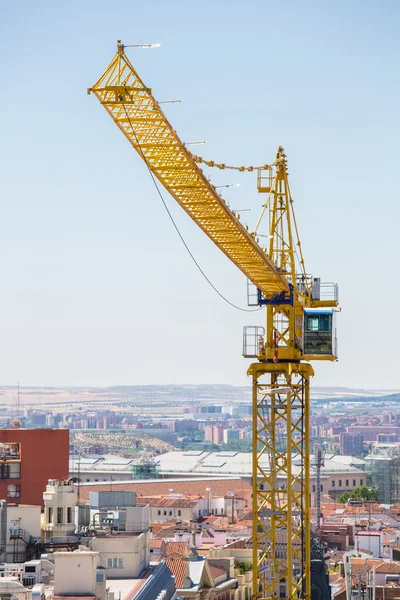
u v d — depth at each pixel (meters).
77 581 192.50
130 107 174.88
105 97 172.25
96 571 195.25
